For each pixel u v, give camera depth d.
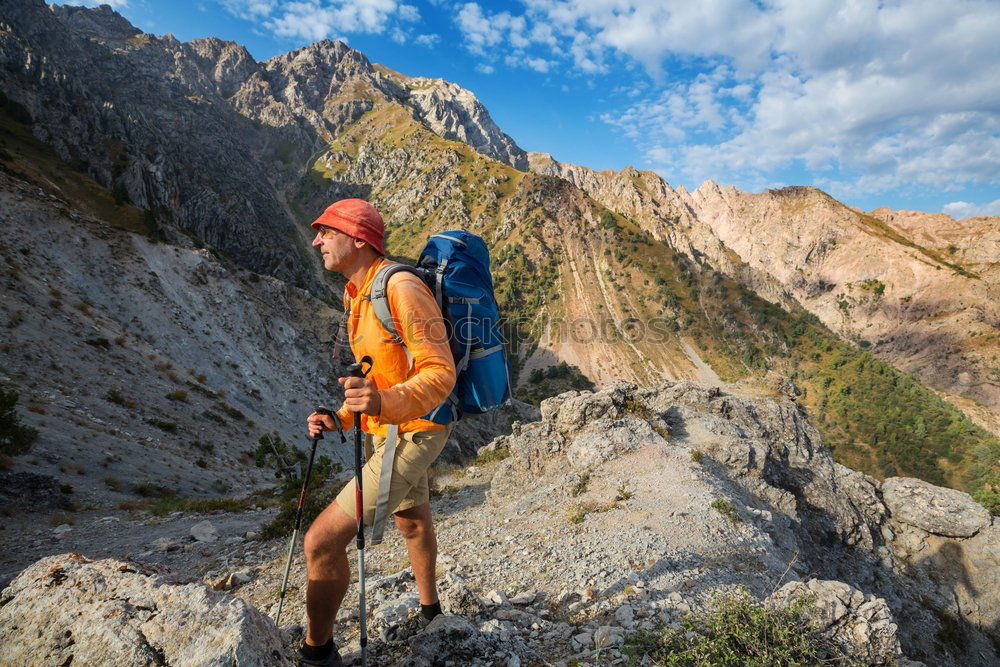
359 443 2.08
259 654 1.74
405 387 1.81
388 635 3.35
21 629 1.96
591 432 14.62
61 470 22.34
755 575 7.14
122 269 57.97
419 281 2.01
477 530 10.86
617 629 4.07
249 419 46.78
